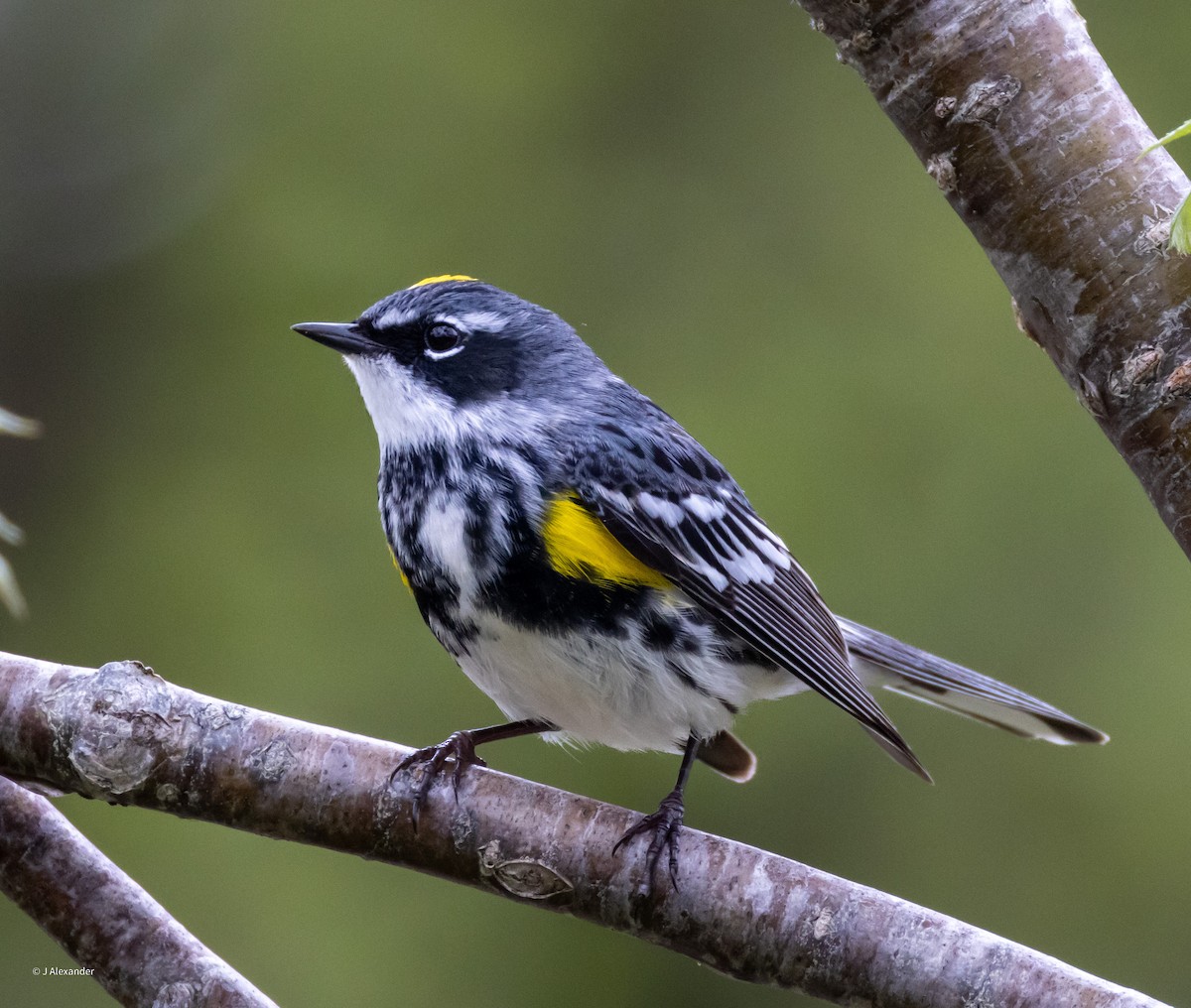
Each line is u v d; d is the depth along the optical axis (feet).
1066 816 40.83
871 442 45.01
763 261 47.60
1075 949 40.16
